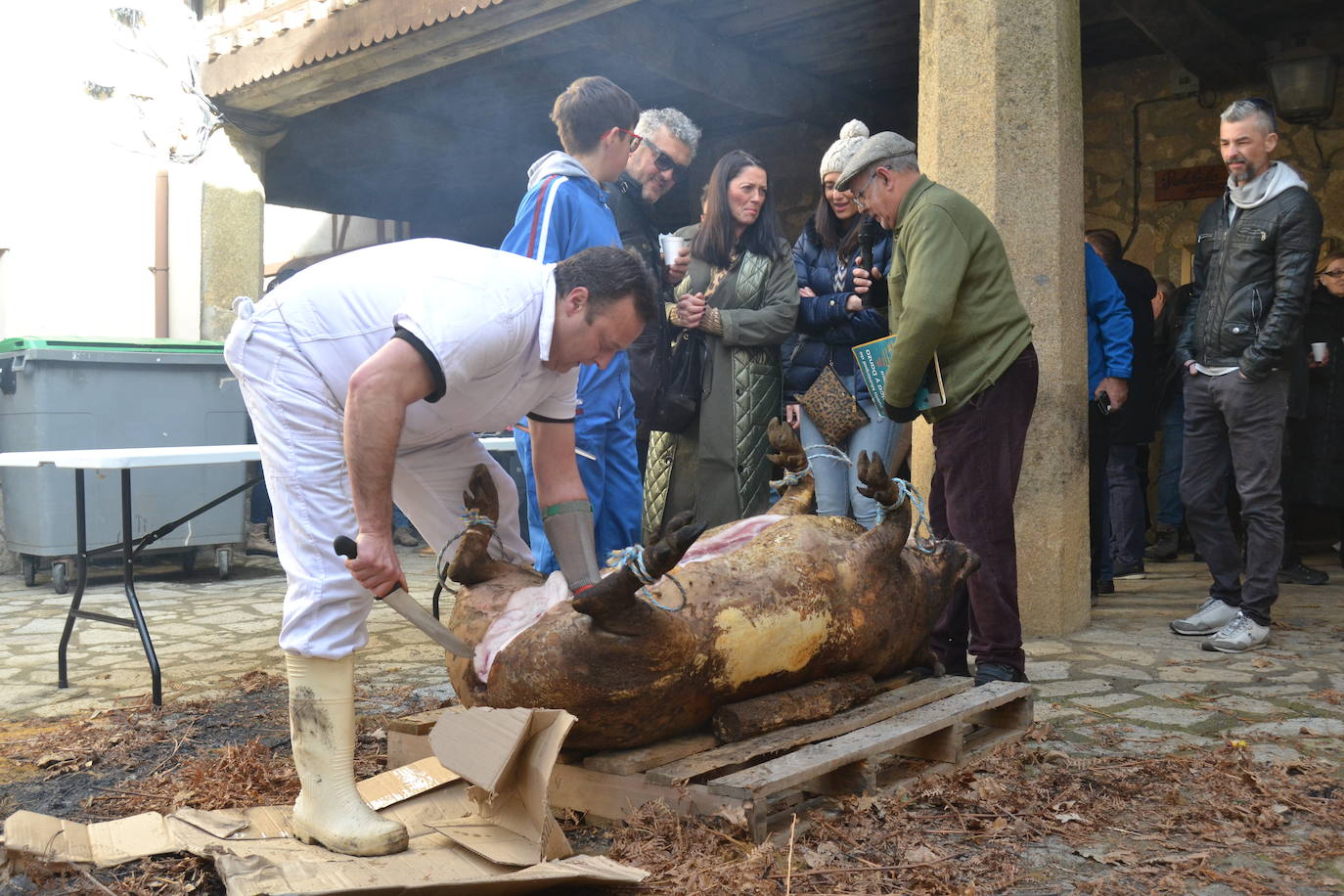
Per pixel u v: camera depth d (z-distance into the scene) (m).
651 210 4.64
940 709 3.16
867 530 3.44
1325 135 8.52
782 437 3.63
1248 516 4.82
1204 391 4.95
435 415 2.55
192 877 2.42
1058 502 5.14
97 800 3.01
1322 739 3.45
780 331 4.63
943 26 5.22
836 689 3.09
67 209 8.96
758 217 4.72
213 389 7.58
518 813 2.48
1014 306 3.75
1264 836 2.65
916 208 3.69
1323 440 7.33
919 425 5.44
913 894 2.33
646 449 5.08
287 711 3.97
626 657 2.58
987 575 3.72
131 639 5.44
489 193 14.03
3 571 8.05
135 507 7.30
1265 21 8.62
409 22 7.11
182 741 3.58
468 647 2.63
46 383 7.05
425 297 2.34
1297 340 4.70
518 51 8.79
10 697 4.28
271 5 8.11
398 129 10.85
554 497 2.89
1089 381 6.02
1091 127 9.59
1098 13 8.34
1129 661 4.61
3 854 2.38
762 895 2.30
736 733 2.83
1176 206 9.23
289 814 2.70
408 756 3.14
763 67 9.37
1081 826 2.72
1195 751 3.33
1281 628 5.23
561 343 2.53
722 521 4.70
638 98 10.45
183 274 9.20
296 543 2.44
